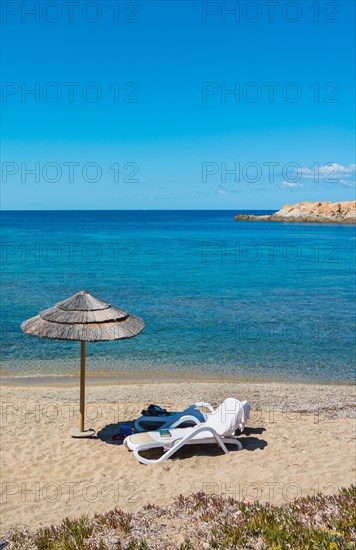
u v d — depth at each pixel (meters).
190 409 10.30
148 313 24.88
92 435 9.93
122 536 5.66
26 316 23.34
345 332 21.48
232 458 8.83
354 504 6.15
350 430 10.44
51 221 170.62
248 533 5.48
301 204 166.12
